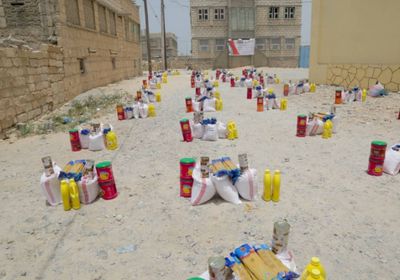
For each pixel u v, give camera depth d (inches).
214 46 1590.8
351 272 108.9
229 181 161.0
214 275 92.4
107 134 261.4
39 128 346.6
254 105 442.3
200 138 281.0
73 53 557.9
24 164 235.8
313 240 127.2
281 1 1525.6
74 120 392.2
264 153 233.8
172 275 111.6
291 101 465.7
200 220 145.6
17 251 129.2
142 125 345.7
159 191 177.2
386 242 124.6
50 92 447.8
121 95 597.3
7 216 157.4
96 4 704.4
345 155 223.5
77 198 160.2
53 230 142.9
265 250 102.0
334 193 166.2
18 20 493.7
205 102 406.6
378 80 487.5
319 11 587.8
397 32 451.2
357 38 515.8
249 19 1539.1
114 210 158.1
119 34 946.1
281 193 168.6
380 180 180.2
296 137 273.9
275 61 1596.9
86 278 112.3
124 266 117.3
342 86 557.0
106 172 166.7
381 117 335.0
